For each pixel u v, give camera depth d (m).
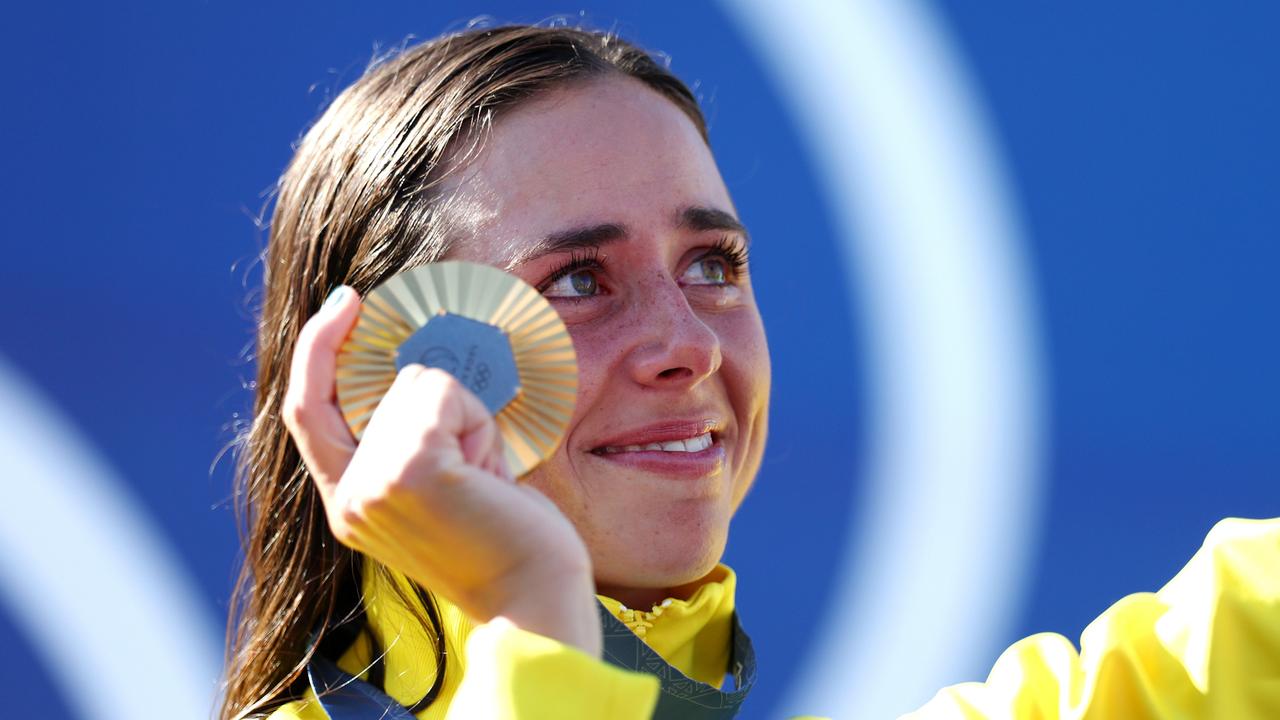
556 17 7.95
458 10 11.91
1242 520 5.57
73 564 10.88
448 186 5.83
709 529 5.64
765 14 12.50
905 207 12.59
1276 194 12.71
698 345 5.55
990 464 12.36
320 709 5.83
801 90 12.53
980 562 12.20
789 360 12.20
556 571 3.74
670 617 5.71
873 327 12.38
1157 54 12.85
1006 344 12.54
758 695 11.61
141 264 11.23
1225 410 12.48
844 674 11.86
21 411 10.89
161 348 11.21
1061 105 12.86
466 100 5.90
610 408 5.57
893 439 12.27
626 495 5.55
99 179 11.16
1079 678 5.46
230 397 11.25
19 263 10.94
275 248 6.79
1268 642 5.21
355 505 3.70
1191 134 12.80
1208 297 12.63
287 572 6.29
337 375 3.96
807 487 12.05
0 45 10.93
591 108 5.84
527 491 3.84
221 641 11.05
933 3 12.86
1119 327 12.59
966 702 5.76
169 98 11.31
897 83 12.73
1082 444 12.43
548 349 4.02
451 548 3.71
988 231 12.69
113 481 11.04
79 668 10.80
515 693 3.62
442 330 3.96
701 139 6.24
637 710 3.71
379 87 6.41
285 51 11.55
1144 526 12.27
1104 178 12.77
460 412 3.73
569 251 5.59
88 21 11.14
